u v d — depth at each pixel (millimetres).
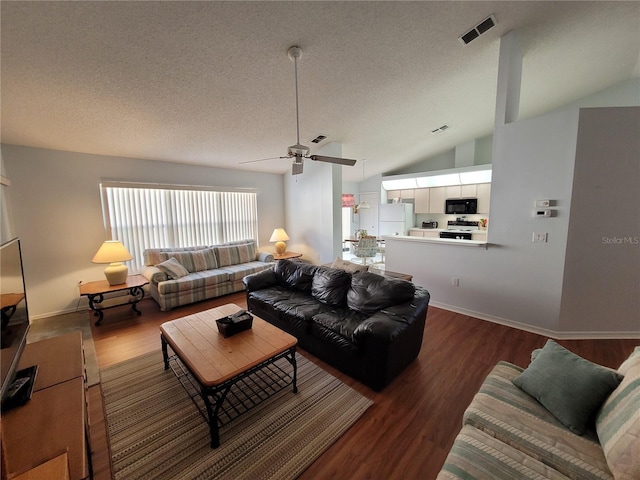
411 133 4789
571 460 1046
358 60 2568
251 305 3301
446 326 3072
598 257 2645
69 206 3545
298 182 5465
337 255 4898
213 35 2035
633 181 2512
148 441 1629
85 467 1027
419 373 2244
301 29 2107
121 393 2047
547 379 1363
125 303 3936
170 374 2277
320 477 1406
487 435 1193
